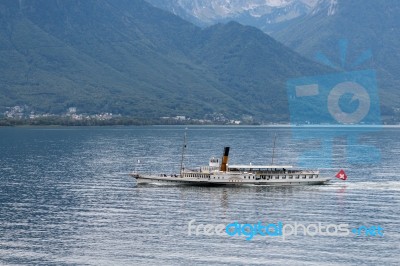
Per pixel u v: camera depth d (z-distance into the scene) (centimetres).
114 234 17500
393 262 15338
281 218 19488
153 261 15350
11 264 15100
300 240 17038
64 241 16838
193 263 15212
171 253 15900
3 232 17662
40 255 15712
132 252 15975
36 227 18238
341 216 19762
